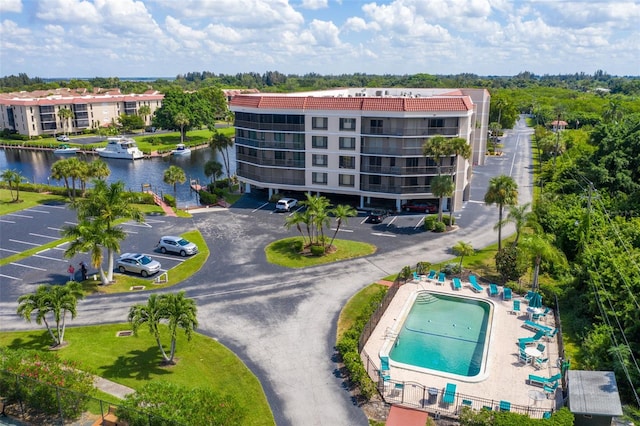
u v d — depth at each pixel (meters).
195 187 91.94
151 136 161.62
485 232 63.12
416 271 50.66
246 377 33.06
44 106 162.50
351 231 63.69
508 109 154.25
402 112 65.88
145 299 45.16
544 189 82.50
